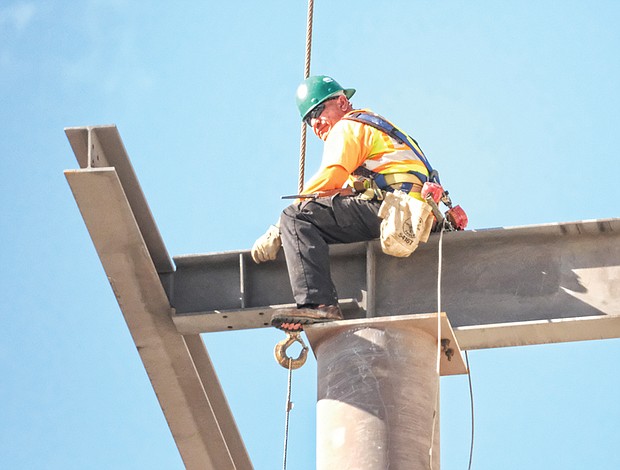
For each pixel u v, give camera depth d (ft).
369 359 75.31
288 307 79.87
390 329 76.18
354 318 81.61
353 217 80.53
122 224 80.94
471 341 80.69
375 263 82.28
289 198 80.38
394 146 82.07
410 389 74.79
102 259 82.28
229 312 82.89
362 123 82.33
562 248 80.53
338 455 73.61
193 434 93.30
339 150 81.05
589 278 79.56
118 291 83.56
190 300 84.53
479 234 81.25
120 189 79.71
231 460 95.09
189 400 90.53
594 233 80.33
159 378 88.84
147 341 86.12
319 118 87.71
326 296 78.84
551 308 79.36
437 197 79.87
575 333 79.20
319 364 77.36
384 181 81.25
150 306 84.07
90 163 80.89
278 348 79.15
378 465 72.74
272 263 84.38
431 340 76.89
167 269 85.15
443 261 81.61
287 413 78.95
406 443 73.36
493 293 80.33
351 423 73.97
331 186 80.59
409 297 81.25
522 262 80.69
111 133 82.43
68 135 82.07
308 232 80.18
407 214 78.79
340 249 82.43
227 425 93.71
